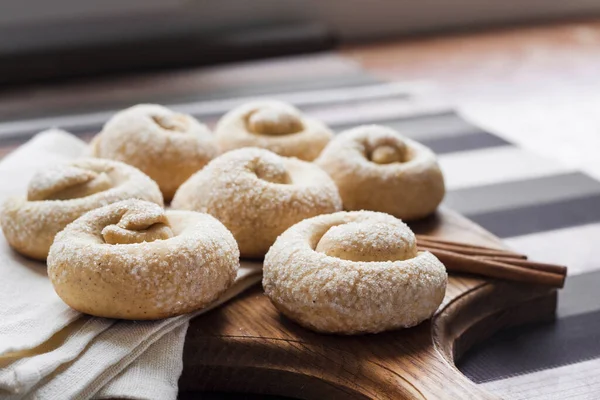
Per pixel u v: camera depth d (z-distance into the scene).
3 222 0.64
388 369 0.55
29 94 1.00
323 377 0.56
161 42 1.11
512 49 1.18
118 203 0.59
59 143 0.78
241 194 0.64
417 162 0.70
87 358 0.54
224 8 1.22
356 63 1.10
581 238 0.71
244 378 0.57
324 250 0.58
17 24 1.13
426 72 1.08
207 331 0.58
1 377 0.52
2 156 0.82
